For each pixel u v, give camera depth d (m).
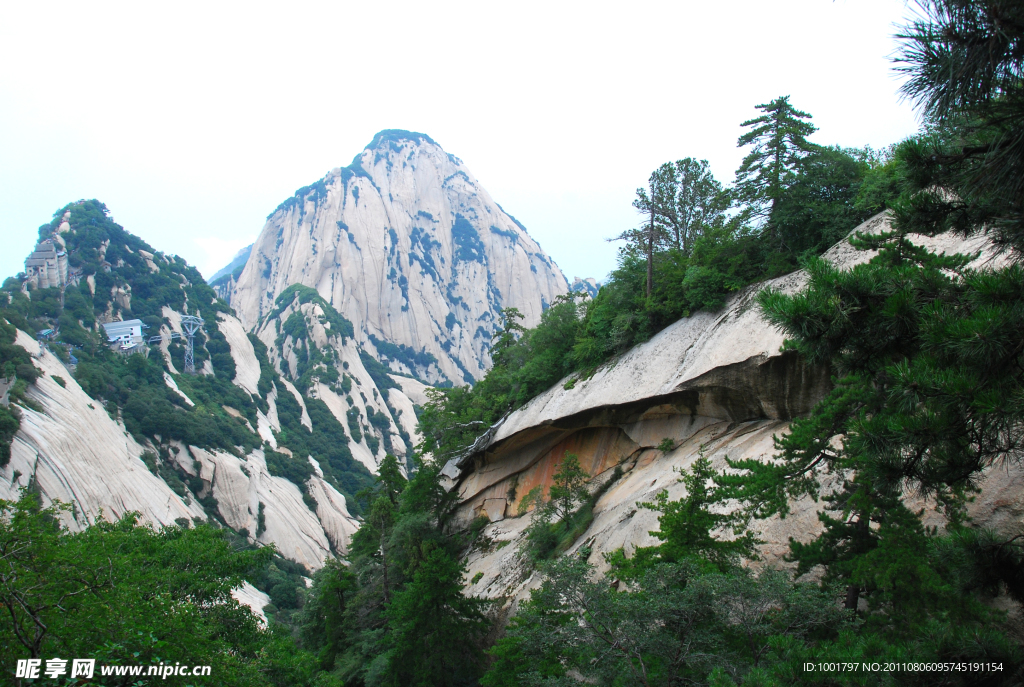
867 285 9.09
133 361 104.44
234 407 121.38
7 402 61.00
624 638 13.35
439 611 27.44
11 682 10.66
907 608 12.89
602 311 39.97
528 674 15.47
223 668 15.60
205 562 25.53
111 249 131.00
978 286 7.77
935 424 7.80
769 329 27.38
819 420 15.51
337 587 37.03
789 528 19.50
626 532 26.94
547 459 43.31
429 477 45.94
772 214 32.25
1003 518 15.28
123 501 67.12
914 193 9.64
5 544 13.33
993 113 7.84
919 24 7.49
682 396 31.27
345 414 158.12
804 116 32.12
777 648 11.24
